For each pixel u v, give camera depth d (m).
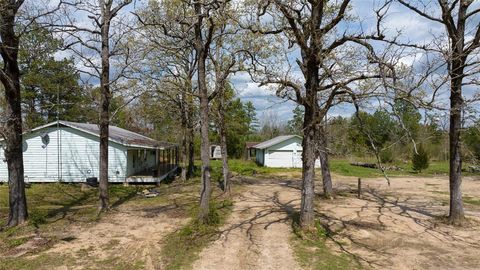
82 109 34.84
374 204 17.23
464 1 11.93
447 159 47.59
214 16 12.06
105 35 15.20
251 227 12.58
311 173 11.90
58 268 8.75
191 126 25.66
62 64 32.09
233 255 9.75
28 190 20.58
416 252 10.14
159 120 27.41
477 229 12.54
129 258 9.48
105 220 13.71
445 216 14.10
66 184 23.48
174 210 15.59
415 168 36.56
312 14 11.27
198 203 17.08
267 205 16.80
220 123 20.03
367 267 8.96
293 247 10.42
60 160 24.16
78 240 11.04
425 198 19.22
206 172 12.87
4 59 12.08
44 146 24.08
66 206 16.70
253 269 8.77
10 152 12.40
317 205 16.75
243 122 54.69
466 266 9.12
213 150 54.84
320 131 13.49
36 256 9.58
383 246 10.66
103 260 9.33
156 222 13.41
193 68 21.73
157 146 25.03
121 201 18.05
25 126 26.00
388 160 43.16
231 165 42.62
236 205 16.80
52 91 32.22
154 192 20.77
